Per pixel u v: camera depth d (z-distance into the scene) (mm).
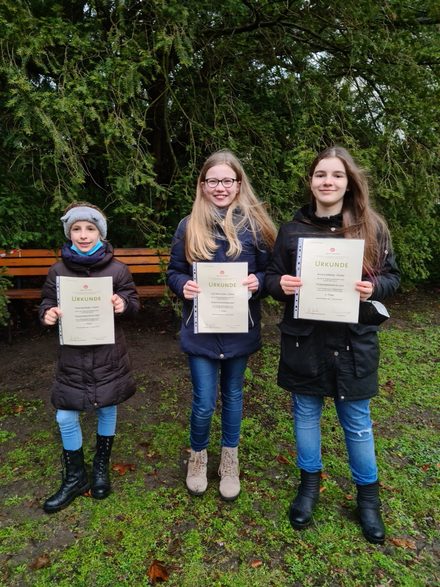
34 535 2049
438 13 3805
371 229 1866
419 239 4918
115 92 3160
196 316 2018
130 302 2213
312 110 3965
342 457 2652
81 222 2066
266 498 2295
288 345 2004
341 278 1804
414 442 2855
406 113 4090
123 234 5059
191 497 2295
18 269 4355
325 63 4426
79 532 2068
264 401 3340
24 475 2469
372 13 3619
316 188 1879
